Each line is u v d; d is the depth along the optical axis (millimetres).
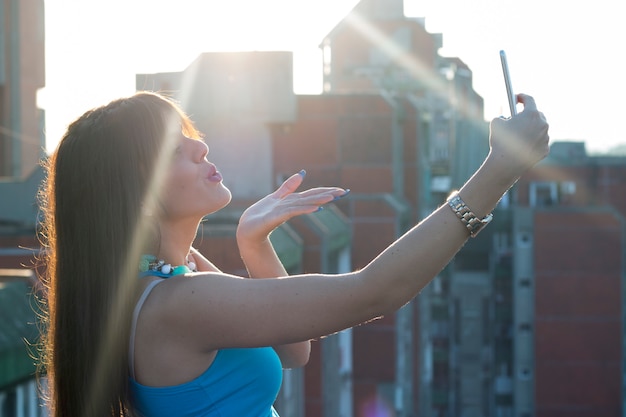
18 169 38469
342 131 42125
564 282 54844
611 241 54375
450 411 59031
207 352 2193
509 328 57844
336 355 32625
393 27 58250
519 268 55812
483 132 58219
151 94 2389
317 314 2096
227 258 21656
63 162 2326
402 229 40688
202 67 39500
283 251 24812
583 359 54438
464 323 58906
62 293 2307
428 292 51344
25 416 12938
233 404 2238
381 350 39969
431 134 55625
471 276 58688
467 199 2100
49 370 2414
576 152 72312
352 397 40062
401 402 40656
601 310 54406
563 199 67312
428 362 51125
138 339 2201
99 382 2236
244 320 2107
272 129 39969
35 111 40250
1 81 38094
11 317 12656
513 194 66250
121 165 2287
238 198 39969
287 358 2785
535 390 55031
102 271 2264
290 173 40562
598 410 54188
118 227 2273
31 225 27891
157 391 2199
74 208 2297
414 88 58000
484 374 58656
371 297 2092
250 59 39656
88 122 2326
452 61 60188
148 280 2273
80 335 2260
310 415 31344
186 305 2148
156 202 2359
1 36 38000
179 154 2375
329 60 58938
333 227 33250
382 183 42219
